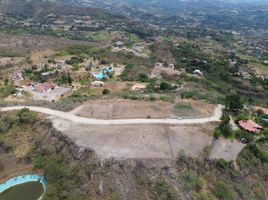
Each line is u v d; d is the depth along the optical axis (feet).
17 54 602.85
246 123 271.08
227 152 236.43
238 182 221.05
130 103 288.92
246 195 215.51
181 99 313.53
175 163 213.25
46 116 261.85
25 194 207.82
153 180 202.59
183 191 200.85
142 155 214.07
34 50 639.76
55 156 225.76
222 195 207.92
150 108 279.49
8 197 205.67
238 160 231.71
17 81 438.40
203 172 217.36
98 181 200.13
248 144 247.09
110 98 305.94
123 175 202.39
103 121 253.65
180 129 249.55
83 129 241.76
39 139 243.19
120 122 252.21
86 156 214.07
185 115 270.26
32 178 219.61
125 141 227.81
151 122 254.27
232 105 289.33
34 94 385.29
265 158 241.76
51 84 418.51
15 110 277.03
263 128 269.85
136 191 197.47
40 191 210.18
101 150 216.13
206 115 274.77
